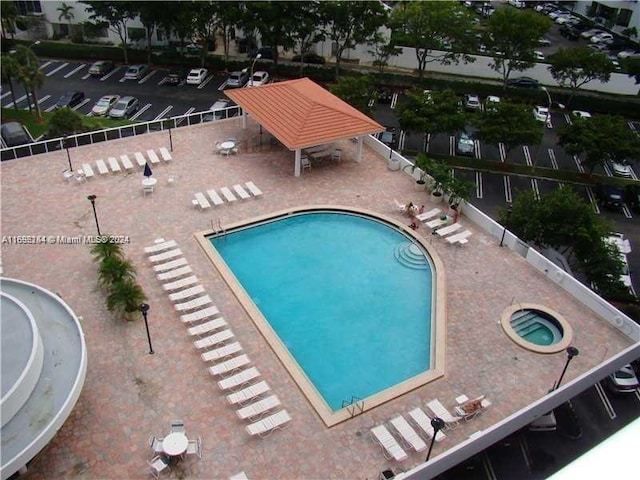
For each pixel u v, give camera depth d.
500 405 25.92
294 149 38.78
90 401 24.83
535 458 28.70
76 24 73.88
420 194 40.53
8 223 34.72
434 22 65.12
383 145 44.38
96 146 43.28
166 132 45.91
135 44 73.75
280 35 65.75
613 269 38.31
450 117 52.44
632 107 68.00
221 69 70.31
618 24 88.88
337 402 26.20
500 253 35.50
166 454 22.30
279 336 29.42
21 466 19.75
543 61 72.31
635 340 29.42
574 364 28.16
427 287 33.12
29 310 24.23
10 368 21.42
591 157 52.19
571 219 38.47
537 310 31.33
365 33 64.62
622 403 32.22
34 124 55.66
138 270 31.92
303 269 33.88
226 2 65.88
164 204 37.59
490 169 54.72
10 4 68.12
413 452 23.70
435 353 28.39
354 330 30.06
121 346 27.45
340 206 38.69
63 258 32.41
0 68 53.00
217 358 26.75
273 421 24.12
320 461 23.16
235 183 40.31
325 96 45.03
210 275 32.25
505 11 66.62
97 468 22.31
